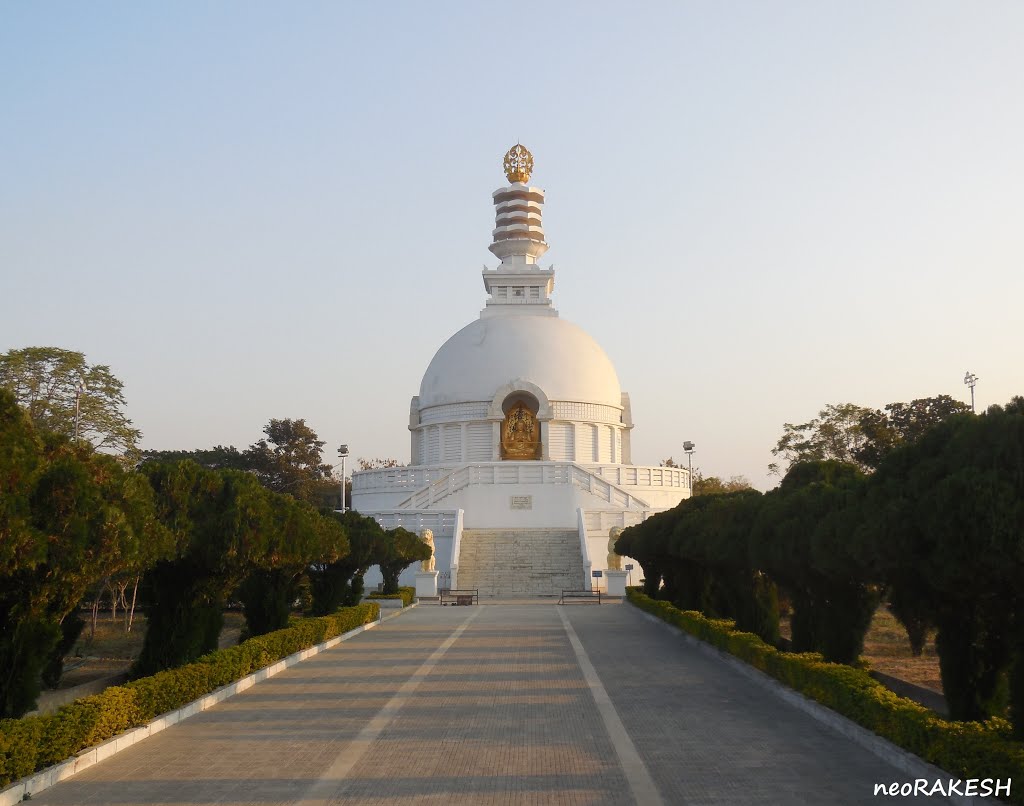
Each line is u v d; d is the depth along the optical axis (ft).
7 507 52.34
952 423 60.39
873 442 219.20
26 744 49.26
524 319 302.04
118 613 183.42
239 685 79.15
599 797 47.83
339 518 136.46
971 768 45.80
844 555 69.00
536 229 325.83
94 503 61.11
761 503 99.25
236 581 88.79
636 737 61.11
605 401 291.79
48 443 65.46
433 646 110.73
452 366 292.61
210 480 87.25
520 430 285.23
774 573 89.76
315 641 105.50
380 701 74.49
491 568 205.57
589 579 198.08
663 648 107.34
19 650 60.54
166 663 83.66
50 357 220.64
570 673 88.53
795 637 89.51
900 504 55.93
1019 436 50.21
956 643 58.80
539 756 56.24
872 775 51.42
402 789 49.47
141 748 58.95
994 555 48.32
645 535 149.07
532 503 236.84
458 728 64.28
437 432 288.71
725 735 61.57
